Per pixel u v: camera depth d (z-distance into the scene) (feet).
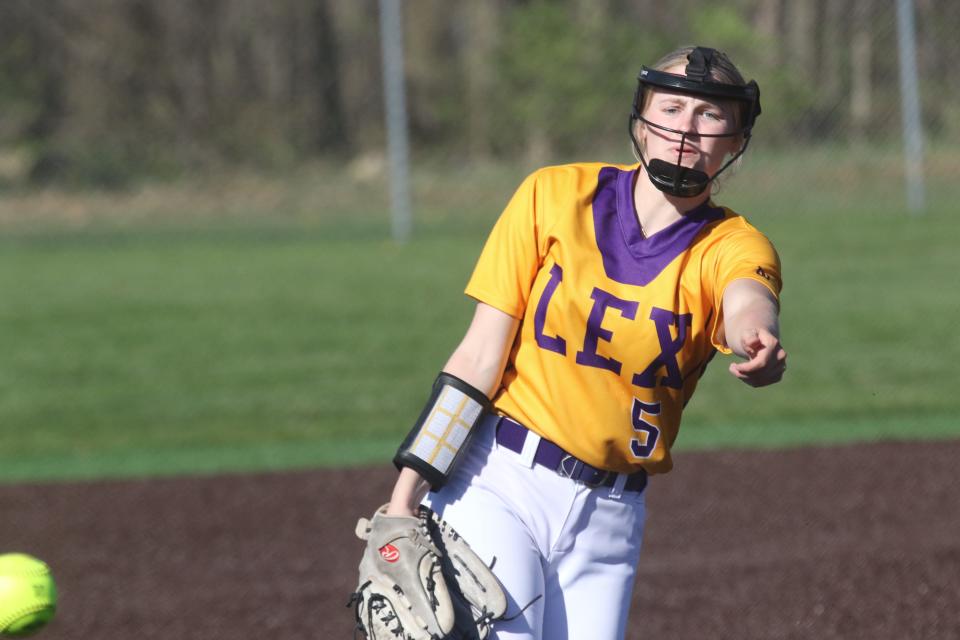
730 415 104.78
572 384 32.89
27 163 265.54
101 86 290.35
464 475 34.19
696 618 61.05
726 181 34.63
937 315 139.23
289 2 311.88
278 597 65.41
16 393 116.57
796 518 77.41
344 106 305.73
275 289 167.63
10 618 44.04
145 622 62.28
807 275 164.66
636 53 245.04
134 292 168.66
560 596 34.35
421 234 215.31
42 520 80.59
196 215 246.68
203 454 96.17
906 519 76.64
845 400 107.65
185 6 306.14
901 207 220.23
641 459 33.58
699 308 32.07
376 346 132.05
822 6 229.45
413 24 310.04
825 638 58.13
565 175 33.99
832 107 230.68
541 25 252.01
